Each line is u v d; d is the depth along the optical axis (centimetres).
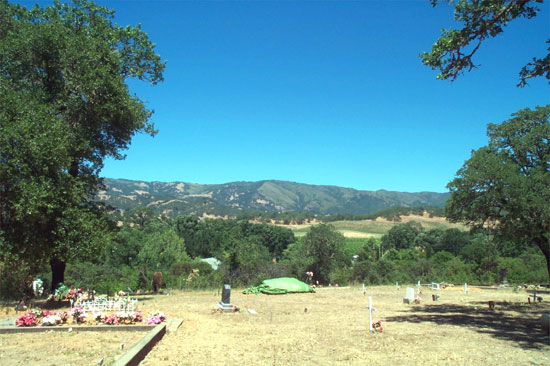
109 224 2298
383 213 18850
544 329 1288
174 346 1033
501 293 2973
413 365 867
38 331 1193
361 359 919
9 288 2111
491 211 2352
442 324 1448
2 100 1695
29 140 1622
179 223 10662
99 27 2220
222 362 886
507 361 898
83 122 2098
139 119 2320
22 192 1599
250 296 2647
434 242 9306
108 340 1073
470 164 2361
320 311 1856
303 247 4281
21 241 1738
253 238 3900
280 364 875
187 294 2714
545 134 2295
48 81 2067
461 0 1111
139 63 2469
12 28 2091
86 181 2125
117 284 2936
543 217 2116
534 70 1061
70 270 3434
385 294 2858
